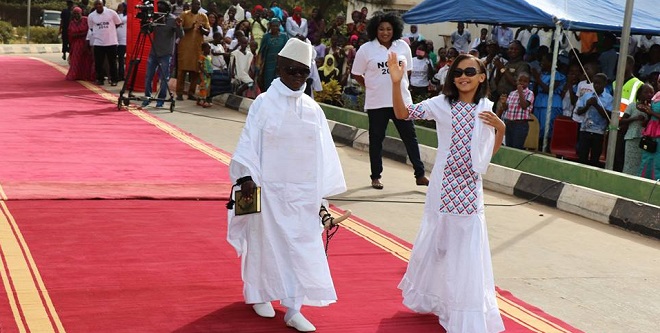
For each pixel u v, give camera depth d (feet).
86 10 75.15
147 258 22.30
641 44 55.01
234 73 56.85
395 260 23.91
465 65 18.39
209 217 27.12
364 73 33.73
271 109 18.12
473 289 17.85
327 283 18.25
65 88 59.88
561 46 55.98
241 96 55.36
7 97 52.65
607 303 22.00
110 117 47.21
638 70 51.83
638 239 28.96
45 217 25.48
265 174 18.03
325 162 18.71
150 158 36.22
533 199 33.88
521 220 30.60
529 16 42.04
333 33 67.51
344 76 58.44
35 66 75.51
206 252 23.22
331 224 18.47
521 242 27.50
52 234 23.79
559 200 32.78
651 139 36.01
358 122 47.11
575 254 26.50
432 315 19.57
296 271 18.02
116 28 64.75
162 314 18.37
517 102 41.88
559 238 28.35
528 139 43.11
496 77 47.52
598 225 30.58
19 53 103.09
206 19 55.21
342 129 45.80
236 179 18.11
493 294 18.40
